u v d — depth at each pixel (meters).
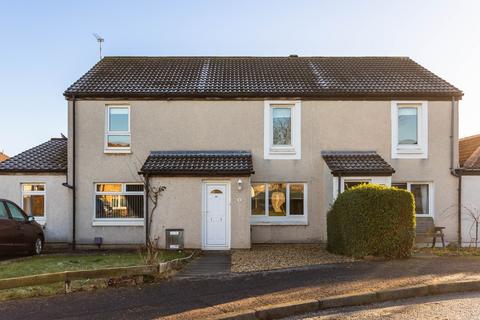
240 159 17.00
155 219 16.06
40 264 12.47
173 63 21.00
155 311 7.95
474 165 17.98
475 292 9.61
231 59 21.61
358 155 17.44
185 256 14.12
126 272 9.95
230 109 17.88
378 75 19.47
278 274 10.87
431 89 17.97
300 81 18.86
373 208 12.88
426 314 7.91
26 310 8.04
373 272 10.83
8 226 13.85
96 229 17.47
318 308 8.41
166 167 16.20
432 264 11.86
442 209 17.72
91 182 17.64
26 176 17.80
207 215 16.22
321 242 17.44
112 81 18.67
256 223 17.44
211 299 8.66
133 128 17.78
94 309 8.09
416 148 17.91
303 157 17.77
